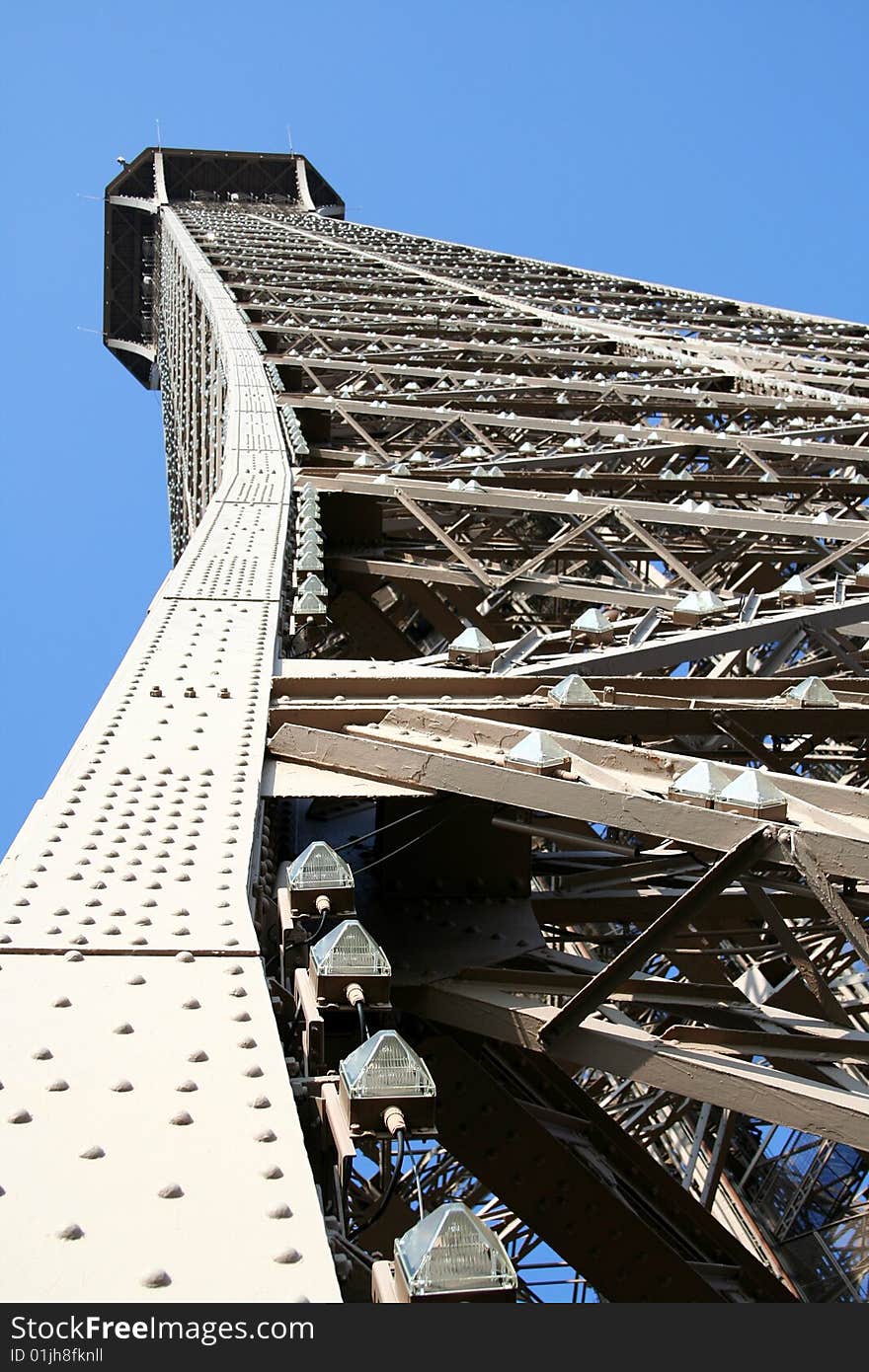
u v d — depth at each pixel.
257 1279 3.46
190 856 6.34
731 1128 12.69
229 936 5.51
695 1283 8.39
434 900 8.43
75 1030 4.72
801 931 9.36
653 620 11.99
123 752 7.91
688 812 6.03
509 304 60.22
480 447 25.11
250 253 78.00
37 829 6.70
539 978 7.23
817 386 36.91
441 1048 7.76
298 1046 5.57
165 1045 4.64
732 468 27.89
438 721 8.14
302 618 12.76
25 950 5.33
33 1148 3.99
